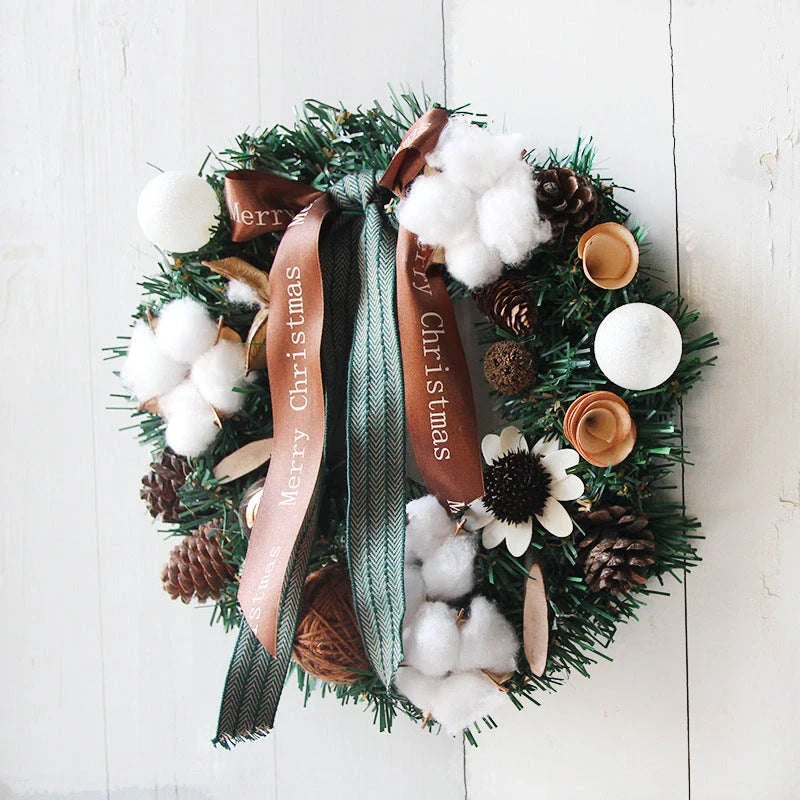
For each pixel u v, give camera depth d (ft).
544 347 2.18
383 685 2.20
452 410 2.12
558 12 2.31
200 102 2.50
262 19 2.46
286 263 2.18
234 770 2.55
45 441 2.61
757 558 2.26
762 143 2.23
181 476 2.32
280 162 2.29
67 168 2.57
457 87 2.37
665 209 2.26
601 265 2.13
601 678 2.35
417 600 2.17
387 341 2.15
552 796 2.39
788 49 2.21
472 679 2.14
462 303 2.33
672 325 2.09
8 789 2.65
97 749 2.61
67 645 2.62
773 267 2.23
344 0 2.42
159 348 2.23
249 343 2.22
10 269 2.60
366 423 2.15
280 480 2.15
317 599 2.16
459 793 2.44
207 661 2.56
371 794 2.48
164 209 2.19
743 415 2.24
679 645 2.31
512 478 2.15
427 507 2.19
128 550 2.58
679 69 2.25
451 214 2.08
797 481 2.23
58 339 2.59
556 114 2.32
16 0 2.58
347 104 2.43
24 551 2.63
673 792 2.32
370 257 2.19
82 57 2.55
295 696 2.52
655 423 2.14
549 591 2.17
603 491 2.15
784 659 2.26
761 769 2.28
